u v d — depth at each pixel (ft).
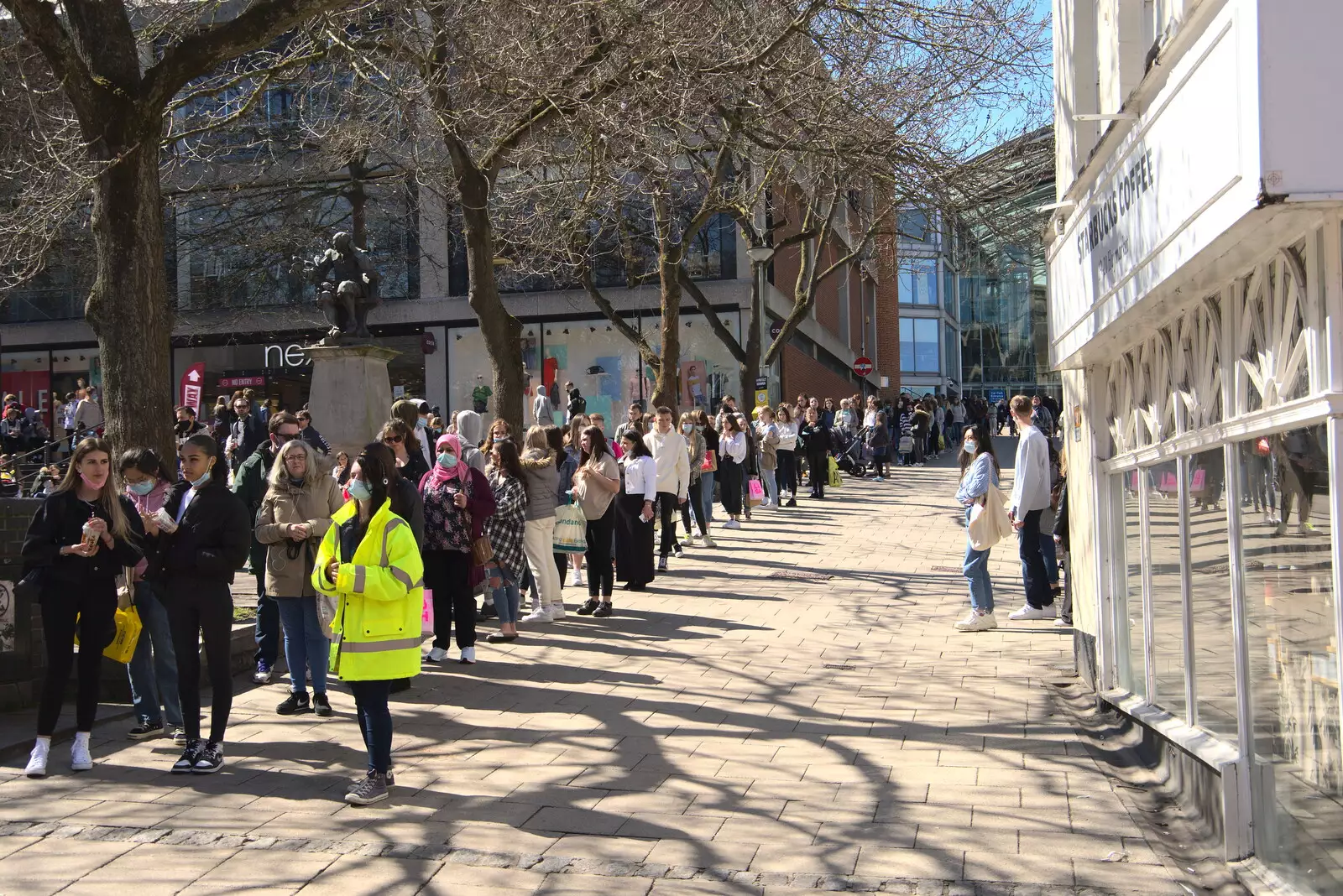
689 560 53.42
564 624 37.60
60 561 21.65
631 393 113.70
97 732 24.62
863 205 76.23
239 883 16.16
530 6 42.24
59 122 44.39
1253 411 15.20
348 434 52.65
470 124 47.55
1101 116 17.78
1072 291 24.32
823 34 44.93
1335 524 12.38
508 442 35.04
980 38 46.24
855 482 102.68
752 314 90.38
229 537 21.79
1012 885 15.89
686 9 43.34
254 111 60.54
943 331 236.84
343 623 19.94
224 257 112.16
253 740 24.12
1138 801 19.67
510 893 15.79
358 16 45.96
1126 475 24.64
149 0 44.32
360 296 53.88
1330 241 11.97
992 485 35.45
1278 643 15.03
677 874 16.43
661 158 47.06
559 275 81.66
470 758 22.61
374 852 17.39
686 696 27.61
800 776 21.20
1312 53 11.16
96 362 122.52
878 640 34.47
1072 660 31.24
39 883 16.21
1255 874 15.46
